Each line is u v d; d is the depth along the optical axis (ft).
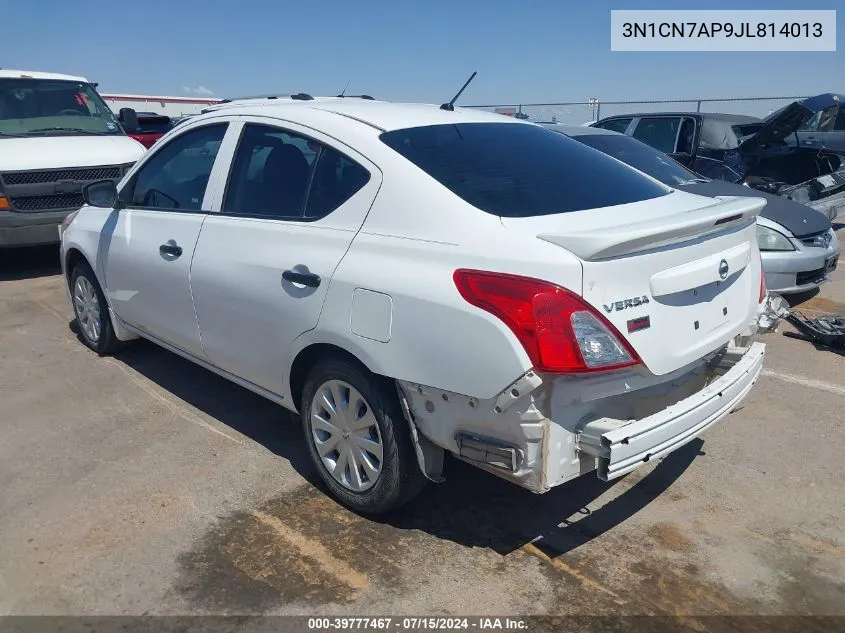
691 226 8.82
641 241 8.32
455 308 8.68
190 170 13.56
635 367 8.55
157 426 13.96
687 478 12.00
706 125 32.99
